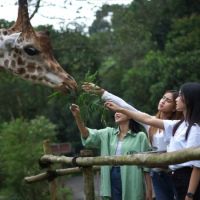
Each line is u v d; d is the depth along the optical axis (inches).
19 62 238.2
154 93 675.4
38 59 237.8
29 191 438.0
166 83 668.1
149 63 734.5
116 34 855.7
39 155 438.0
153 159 149.9
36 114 852.6
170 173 183.8
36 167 437.4
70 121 831.1
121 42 864.9
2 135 470.6
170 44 715.4
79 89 227.5
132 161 161.5
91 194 201.2
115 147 219.3
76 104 220.1
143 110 711.7
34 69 237.6
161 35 856.3
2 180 458.9
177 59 669.9
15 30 240.8
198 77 660.7
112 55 903.7
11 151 446.0
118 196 217.3
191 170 170.4
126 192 213.9
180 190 173.6
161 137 204.8
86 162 193.6
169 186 208.1
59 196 439.8
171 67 669.3
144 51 885.2
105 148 221.3
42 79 236.8
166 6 820.6
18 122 475.8
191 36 703.7
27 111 853.2
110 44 866.8
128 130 219.0
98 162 185.2
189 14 810.8
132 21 823.7
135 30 824.3
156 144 209.2
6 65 240.7
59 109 831.1
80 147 829.8
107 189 217.9
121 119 217.9
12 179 438.6
